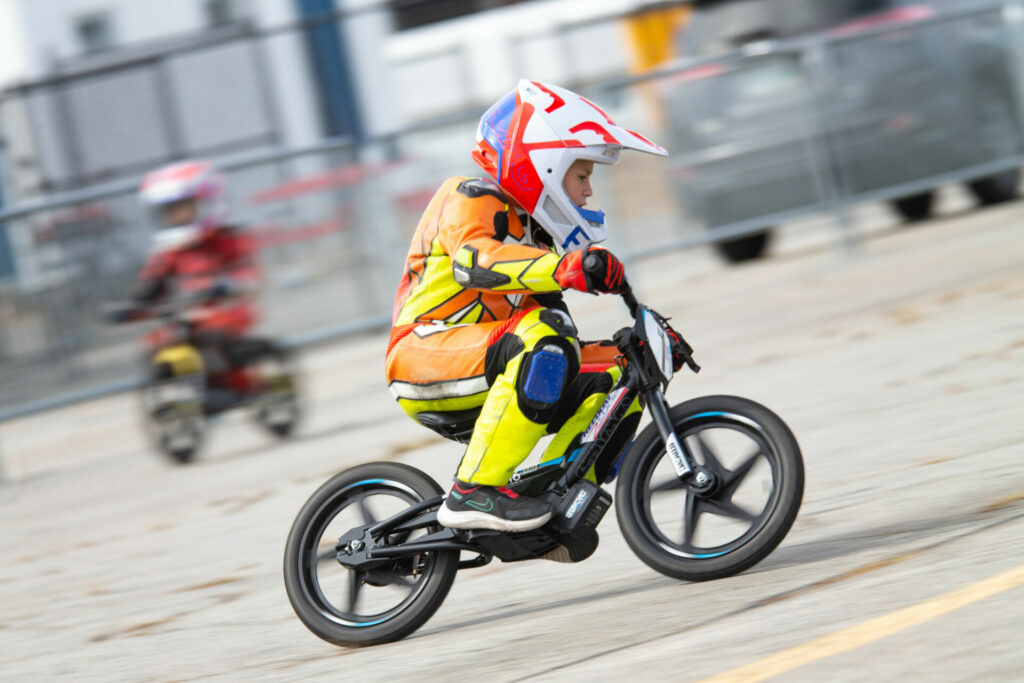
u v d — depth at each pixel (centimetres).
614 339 1116
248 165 2722
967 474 1319
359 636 1143
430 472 1894
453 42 4078
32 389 2597
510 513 1091
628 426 1158
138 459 2584
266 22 4131
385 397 2755
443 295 1130
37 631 1426
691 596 1075
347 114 4031
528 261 1063
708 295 3216
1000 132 3575
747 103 3262
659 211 3177
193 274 2539
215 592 1461
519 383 1080
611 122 1123
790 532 1240
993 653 782
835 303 2798
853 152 3362
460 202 1113
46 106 3806
